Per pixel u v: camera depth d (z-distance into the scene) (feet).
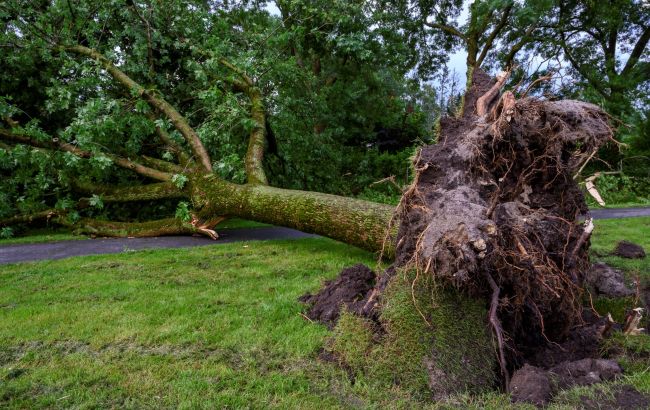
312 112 31.81
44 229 27.20
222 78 26.30
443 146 10.62
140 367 8.08
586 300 11.11
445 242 7.77
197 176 23.26
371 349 8.20
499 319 8.45
